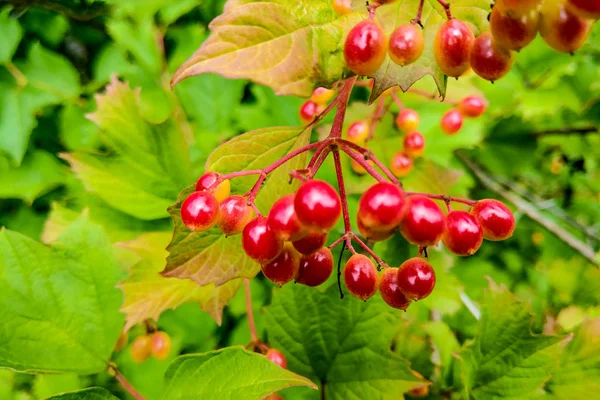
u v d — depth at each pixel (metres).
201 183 0.20
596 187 0.51
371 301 0.23
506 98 0.40
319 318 0.23
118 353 0.28
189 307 0.29
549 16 0.18
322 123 0.30
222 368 0.19
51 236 0.26
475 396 0.23
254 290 0.29
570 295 0.33
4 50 0.30
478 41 0.19
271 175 0.21
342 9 0.20
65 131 0.32
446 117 0.31
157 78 0.33
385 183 0.18
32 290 0.21
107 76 0.33
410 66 0.20
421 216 0.18
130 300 0.24
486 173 0.43
